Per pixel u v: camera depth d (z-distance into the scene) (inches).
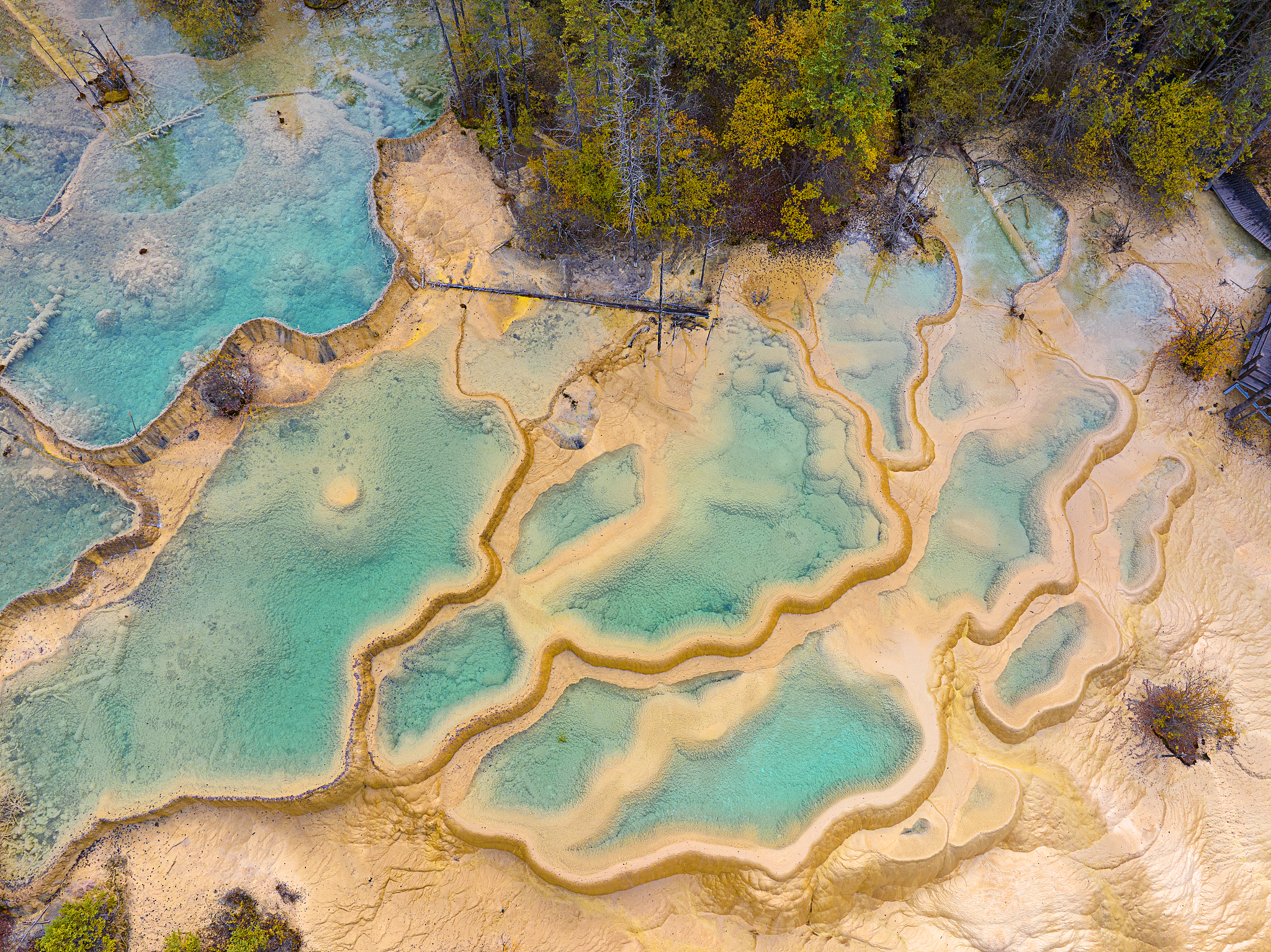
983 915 957.2
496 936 917.2
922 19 1350.9
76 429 1108.5
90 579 1033.5
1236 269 1328.7
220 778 936.9
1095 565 1136.2
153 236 1258.0
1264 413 1195.3
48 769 941.2
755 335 1233.4
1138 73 1296.8
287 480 1095.6
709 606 1074.7
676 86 1328.7
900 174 1350.9
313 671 996.6
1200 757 1038.4
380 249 1261.1
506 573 1079.6
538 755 996.6
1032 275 1310.3
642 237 1246.3
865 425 1179.3
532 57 1326.3
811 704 1030.4
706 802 970.1
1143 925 973.2
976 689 1054.4
